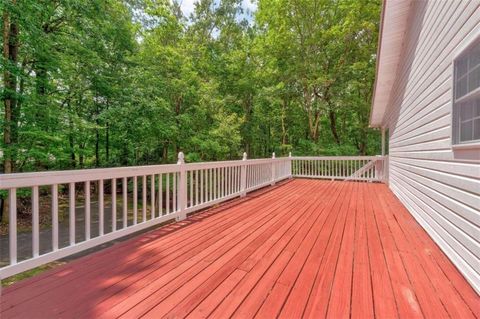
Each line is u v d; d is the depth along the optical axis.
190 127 11.11
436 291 1.97
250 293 1.91
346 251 2.75
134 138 9.58
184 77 10.58
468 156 2.27
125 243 2.97
